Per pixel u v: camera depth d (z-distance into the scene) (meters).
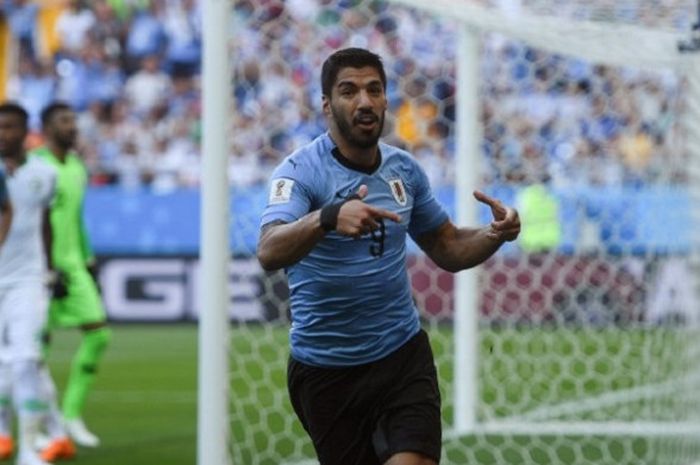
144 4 68.81
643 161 48.66
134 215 61.12
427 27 52.09
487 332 43.78
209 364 21.16
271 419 31.81
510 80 48.81
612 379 37.53
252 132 53.16
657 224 39.47
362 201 12.92
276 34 50.12
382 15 45.00
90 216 61.19
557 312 44.59
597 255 47.06
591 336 44.72
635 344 42.34
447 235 15.22
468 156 29.25
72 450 27.17
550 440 28.94
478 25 27.20
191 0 68.62
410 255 52.72
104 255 61.03
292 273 14.70
